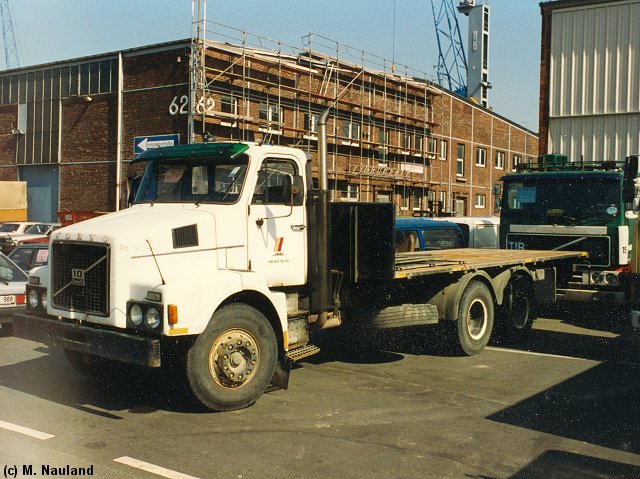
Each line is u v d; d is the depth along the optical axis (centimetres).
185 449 541
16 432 577
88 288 665
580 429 607
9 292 1012
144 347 602
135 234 654
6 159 3347
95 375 776
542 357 945
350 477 484
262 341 679
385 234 798
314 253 788
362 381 791
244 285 666
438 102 3903
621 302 1172
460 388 759
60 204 3127
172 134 2688
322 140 776
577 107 1900
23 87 3259
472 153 4184
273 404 684
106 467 496
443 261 991
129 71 2841
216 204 720
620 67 1833
